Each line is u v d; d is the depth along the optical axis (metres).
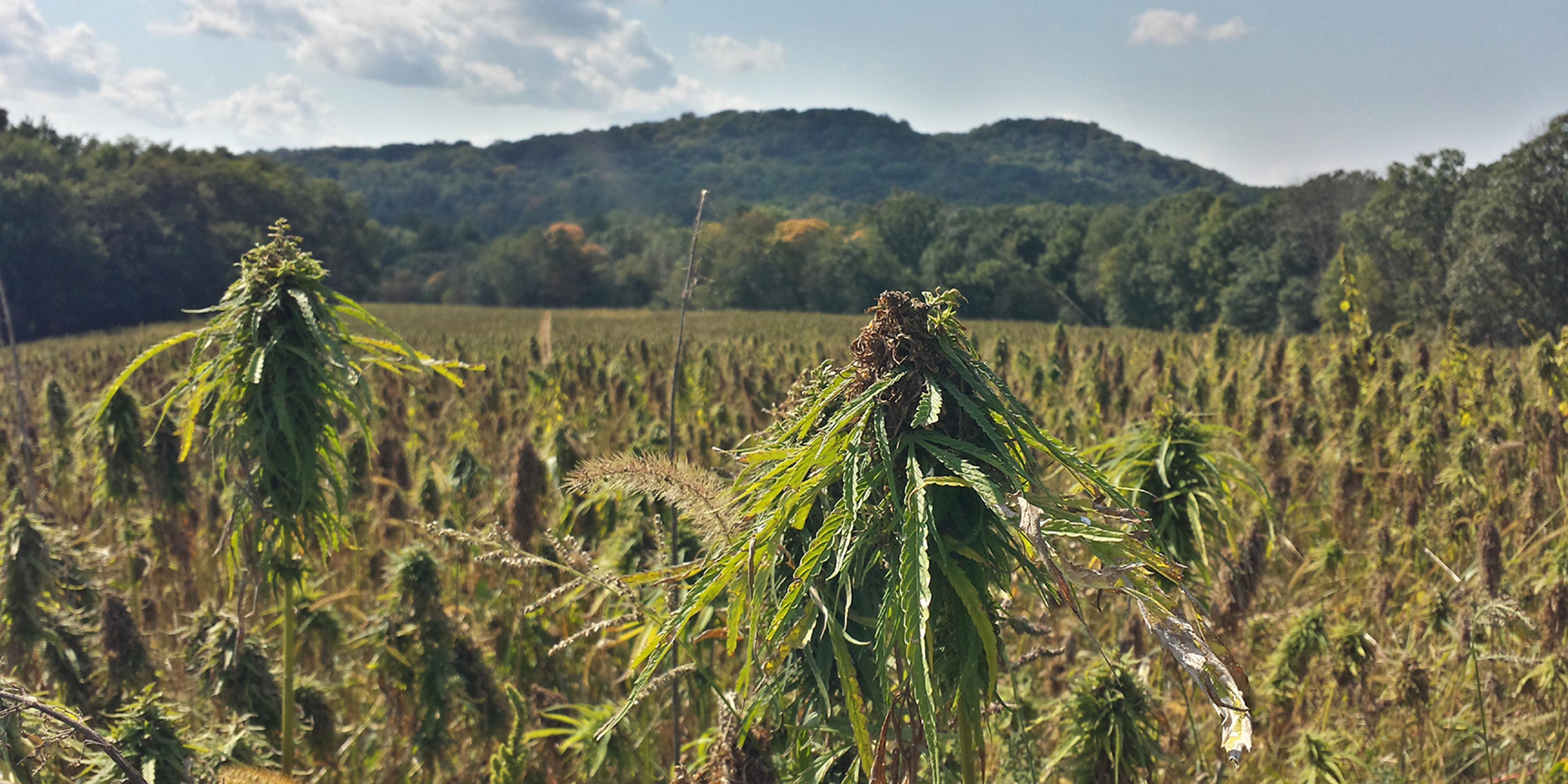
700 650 4.21
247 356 4.53
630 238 93.75
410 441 12.77
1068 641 5.68
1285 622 5.98
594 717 4.51
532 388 16.17
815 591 2.30
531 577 6.29
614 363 20.36
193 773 3.68
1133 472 4.60
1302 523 9.07
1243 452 9.77
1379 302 46.41
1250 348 23.30
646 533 5.50
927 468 2.23
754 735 3.04
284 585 5.02
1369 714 5.27
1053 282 86.94
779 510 2.27
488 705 5.15
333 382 4.60
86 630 4.61
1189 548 4.43
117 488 7.14
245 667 4.82
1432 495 8.50
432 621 5.05
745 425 13.59
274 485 4.61
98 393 17.09
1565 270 38.59
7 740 2.86
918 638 1.93
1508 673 5.68
